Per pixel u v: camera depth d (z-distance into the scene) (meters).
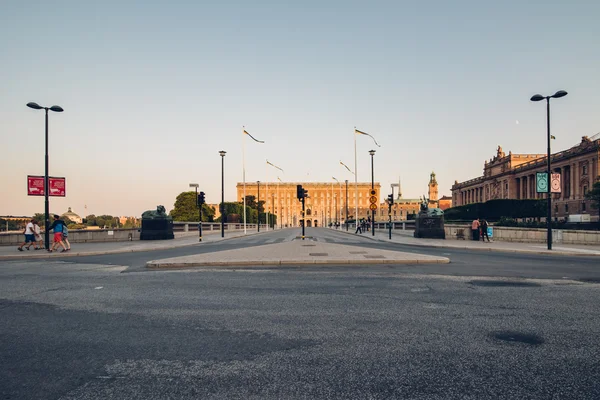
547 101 22.39
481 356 4.96
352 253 17.73
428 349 5.22
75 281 10.92
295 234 51.03
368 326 6.30
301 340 5.63
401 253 17.75
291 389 4.05
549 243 21.89
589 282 10.47
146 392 4.02
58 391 4.07
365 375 4.39
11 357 5.05
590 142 80.62
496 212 61.59
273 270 13.04
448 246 23.58
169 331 6.12
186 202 81.50
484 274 11.95
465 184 145.25
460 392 3.97
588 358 4.91
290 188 161.50
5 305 7.94
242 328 6.25
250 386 4.13
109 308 7.64
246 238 38.28
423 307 7.58
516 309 7.40
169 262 14.34
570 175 88.44
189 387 4.12
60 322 6.67
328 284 10.20
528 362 4.77
